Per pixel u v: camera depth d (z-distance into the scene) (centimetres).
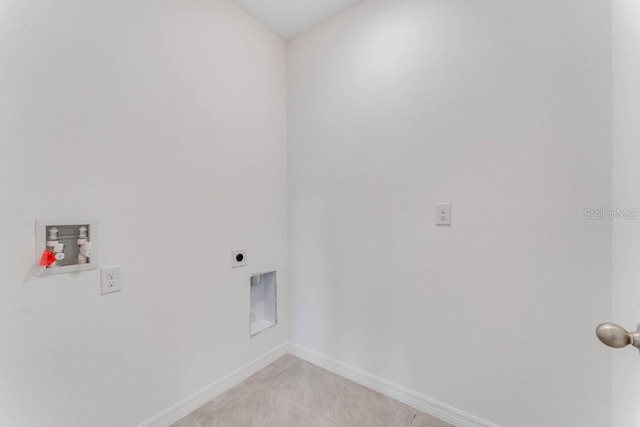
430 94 144
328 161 186
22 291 101
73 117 112
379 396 162
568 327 113
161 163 139
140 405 132
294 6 174
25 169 101
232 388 170
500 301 128
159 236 139
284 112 207
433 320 146
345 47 177
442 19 140
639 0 76
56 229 107
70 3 111
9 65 98
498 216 127
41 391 105
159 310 139
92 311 117
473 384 136
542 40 116
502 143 125
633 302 80
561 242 114
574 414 113
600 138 105
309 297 198
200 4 155
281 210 205
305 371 188
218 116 164
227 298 170
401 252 156
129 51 127
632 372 81
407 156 152
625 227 89
